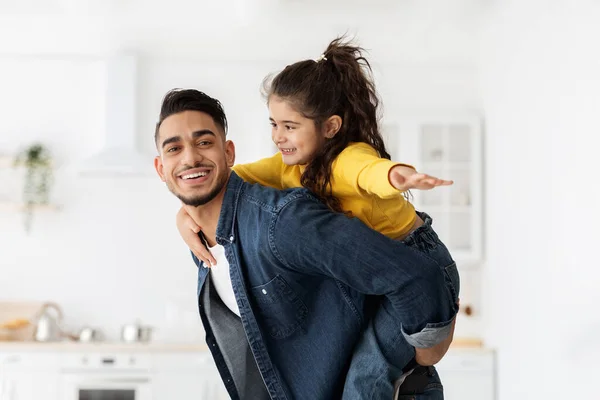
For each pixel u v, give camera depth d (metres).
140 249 7.00
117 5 5.97
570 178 4.63
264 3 5.86
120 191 7.03
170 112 2.20
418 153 6.65
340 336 2.29
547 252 5.03
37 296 6.95
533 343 5.28
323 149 2.22
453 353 6.16
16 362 6.11
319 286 2.28
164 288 6.98
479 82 6.88
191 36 6.55
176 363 6.14
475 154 6.62
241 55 6.89
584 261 4.41
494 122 6.32
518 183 5.65
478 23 6.38
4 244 6.96
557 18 4.87
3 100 7.06
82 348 6.13
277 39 6.59
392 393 2.29
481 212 6.57
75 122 7.09
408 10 6.07
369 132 2.27
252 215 2.20
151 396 6.12
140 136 6.96
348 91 2.26
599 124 4.20
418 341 2.17
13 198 7.00
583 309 4.42
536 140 5.27
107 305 6.96
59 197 7.02
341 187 2.17
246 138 7.02
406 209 2.28
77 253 6.98
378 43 6.64
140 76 7.00
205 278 2.42
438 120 6.66
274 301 2.23
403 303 2.11
